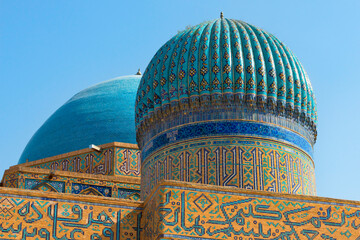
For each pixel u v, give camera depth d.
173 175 16.28
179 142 16.52
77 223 13.66
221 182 15.80
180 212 13.08
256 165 16.05
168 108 16.86
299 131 17.05
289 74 16.97
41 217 13.49
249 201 13.48
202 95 16.53
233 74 16.61
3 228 13.23
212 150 16.14
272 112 16.67
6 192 13.48
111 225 13.86
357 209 13.94
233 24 17.64
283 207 13.60
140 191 18.31
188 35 17.45
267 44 17.17
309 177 16.95
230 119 16.39
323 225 13.66
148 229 13.63
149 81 17.45
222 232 13.12
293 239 13.41
